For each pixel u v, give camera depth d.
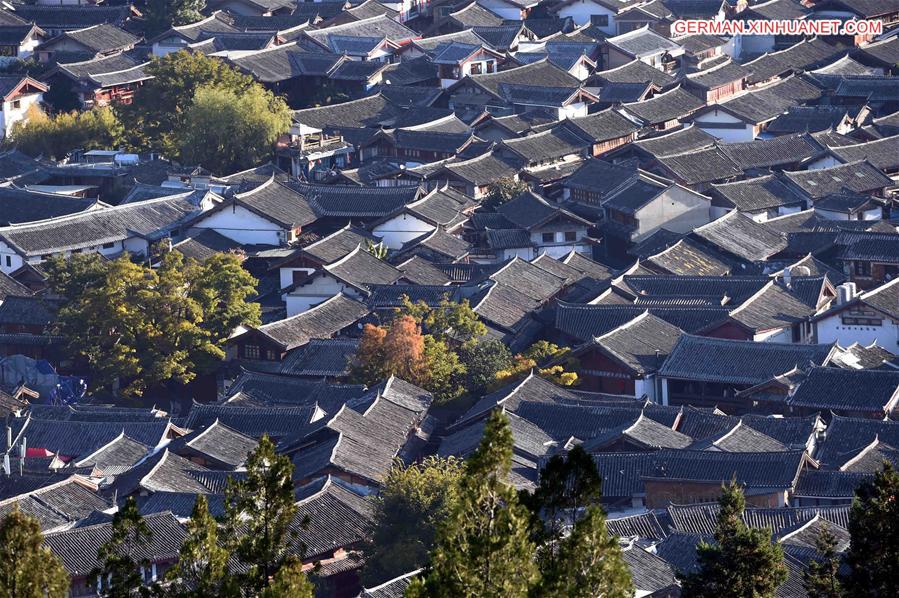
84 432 139.75
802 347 147.25
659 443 130.75
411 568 109.75
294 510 77.31
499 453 64.56
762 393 143.00
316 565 81.81
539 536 67.12
